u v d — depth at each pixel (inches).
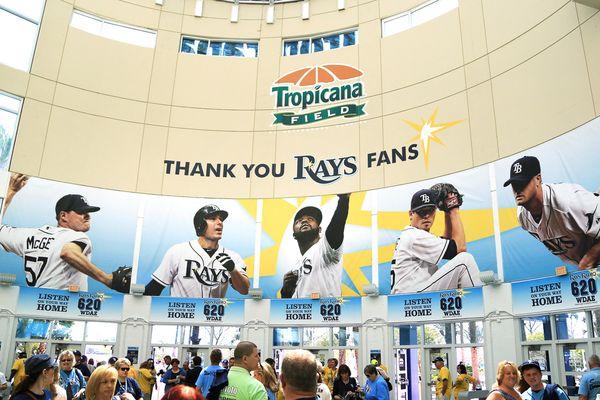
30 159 730.2
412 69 762.2
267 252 761.6
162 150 799.1
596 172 526.6
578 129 554.6
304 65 839.7
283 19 875.4
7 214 698.2
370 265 711.1
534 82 616.1
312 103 817.5
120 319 723.4
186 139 810.2
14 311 673.6
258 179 797.9
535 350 565.3
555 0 608.1
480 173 650.8
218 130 818.2
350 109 794.2
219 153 808.3
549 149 581.6
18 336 674.8
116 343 719.1
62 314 698.2
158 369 722.2
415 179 713.6
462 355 628.7
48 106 757.3
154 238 759.7
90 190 753.0
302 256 748.0
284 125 816.9
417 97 746.2
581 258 524.1
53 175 738.2
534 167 592.4
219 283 752.3
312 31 858.8
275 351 728.3
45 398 173.6
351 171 767.1
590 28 561.6
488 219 627.8
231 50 870.4
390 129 757.3
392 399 662.5
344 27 842.2
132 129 796.6
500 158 634.2
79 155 760.3
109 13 831.1
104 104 791.7
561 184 559.2
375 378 353.1
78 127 769.6
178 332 740.0
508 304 588.1
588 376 310.2
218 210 782.5
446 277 647.8
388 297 688.4
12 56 747.4
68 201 737.0
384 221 719.7
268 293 744.3
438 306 645.9
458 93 703.7
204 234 770.2
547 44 609.0
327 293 722.2
